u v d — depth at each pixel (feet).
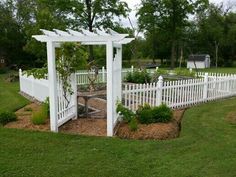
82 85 46.98
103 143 20.39
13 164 16.85
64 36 21.56
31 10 111.96
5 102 37.17
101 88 39.01
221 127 23.97
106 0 86.74
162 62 179.01
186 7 135.74
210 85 36.91
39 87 36.76
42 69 29.43
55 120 22.99
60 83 24.91
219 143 20.16
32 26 86.69
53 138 21.42
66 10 85.71
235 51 167.43
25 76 43.45
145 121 23.97
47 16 73.97
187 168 16.31
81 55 26.53
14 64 113.91
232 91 40.93
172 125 23.65
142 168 16.37
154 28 143.43
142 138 21.53
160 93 29.35
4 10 114.01
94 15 87.56
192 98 34.37
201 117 27.40
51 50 22.04
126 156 18.06
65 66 25.43
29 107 32.99
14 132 22.70
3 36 109.81
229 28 170.71
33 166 16.62
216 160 17.35
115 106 23.98
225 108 31.37
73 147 19.67
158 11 140.97
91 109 30.73
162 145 19.86
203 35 171.53
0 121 25.48
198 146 19.63
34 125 24.50
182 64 170.09
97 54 72.95
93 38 21.22
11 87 56.13
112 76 21.44
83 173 15.79
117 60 24.68
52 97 22.65
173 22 139.64
